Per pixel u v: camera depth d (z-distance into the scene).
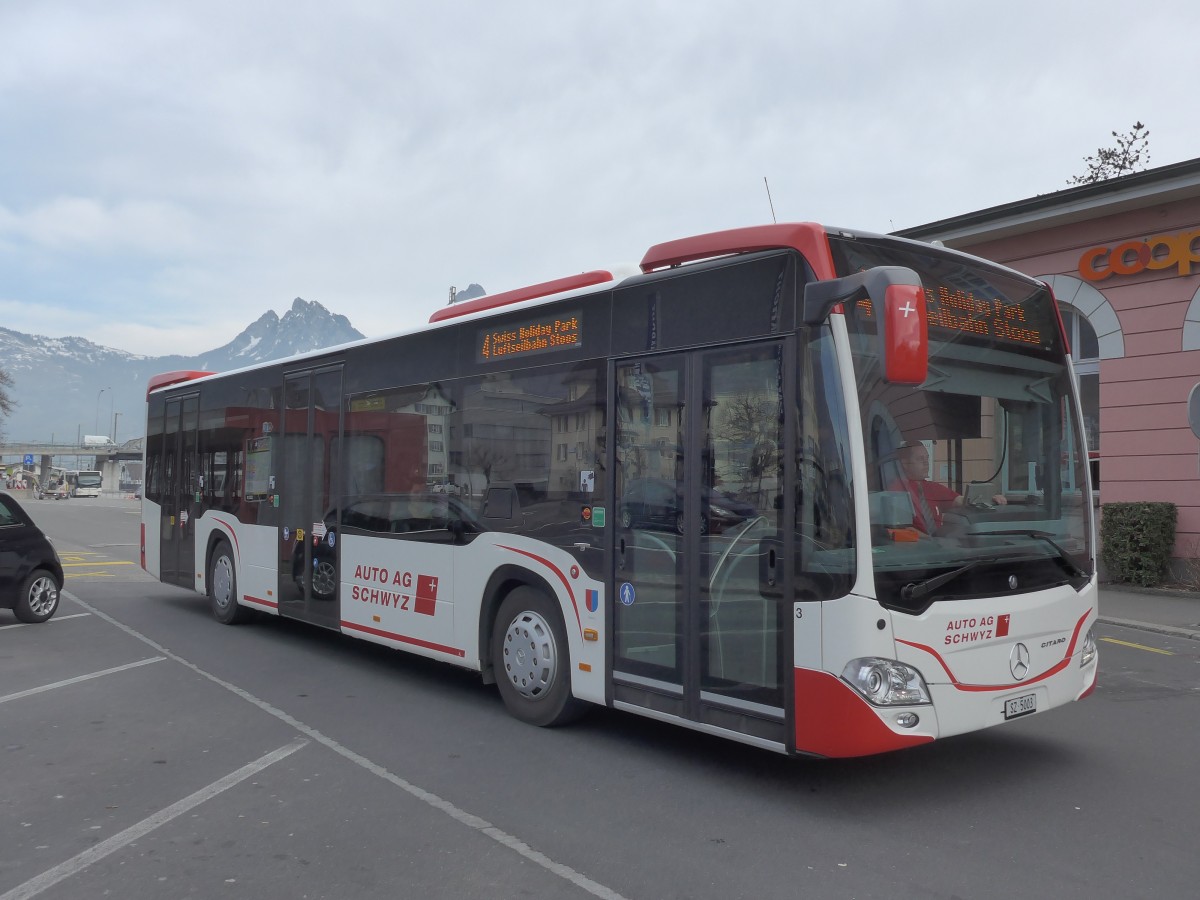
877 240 5.29
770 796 5.30
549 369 6.73
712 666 5.45
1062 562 5.52
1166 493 14.13
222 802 5.24
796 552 4.98
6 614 12.67
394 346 8.49
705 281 5.66
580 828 4.82
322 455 9.46
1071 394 6.00
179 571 12.79
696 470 5.61
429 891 4.10
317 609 9.41
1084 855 4.43
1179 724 6.85
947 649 4.89
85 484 89.81
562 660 6.61
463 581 7.43
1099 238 14.98
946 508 5.12
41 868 4.38
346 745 6.36
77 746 6.36
